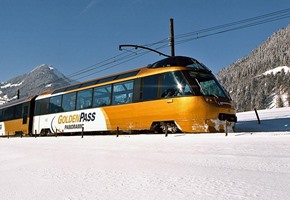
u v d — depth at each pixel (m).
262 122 18.38
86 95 18.31
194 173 5.11
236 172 5.02
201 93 13.02
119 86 16.09
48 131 21.73
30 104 23.97
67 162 7.41
